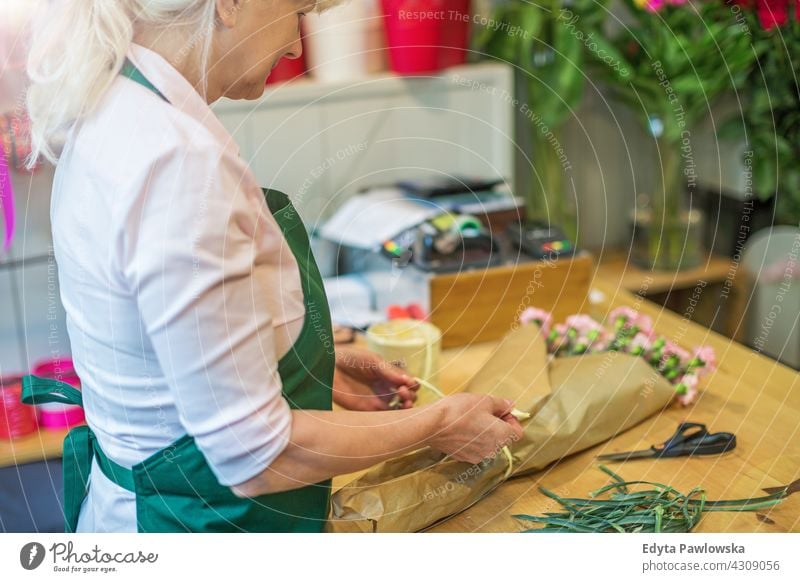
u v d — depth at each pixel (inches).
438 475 37.8
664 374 47.6
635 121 89.0
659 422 45.1
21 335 68.9
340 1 34.7
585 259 59.8
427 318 56.7
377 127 72.8
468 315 57.7
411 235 58.5
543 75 76.4
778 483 39.1
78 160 30.3
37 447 56.4
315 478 32.1
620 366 44.8
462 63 74.2
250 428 29.5
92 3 30.3
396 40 70.2
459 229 58.8
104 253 28.8
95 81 30.3
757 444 42.6
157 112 29.2
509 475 39.5
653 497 37.4
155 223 27.6
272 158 69.8
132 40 31.3
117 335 30.3
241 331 28.9
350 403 45.3
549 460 40.6
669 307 87.4
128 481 33.7
